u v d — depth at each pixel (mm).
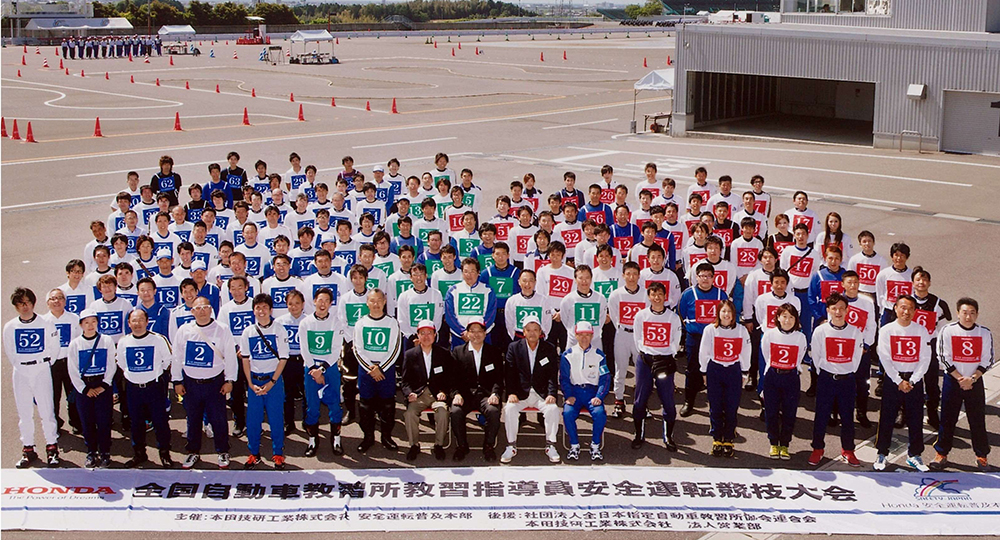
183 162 30422
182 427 11016
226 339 9781
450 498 9117
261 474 9609
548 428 10023
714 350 9914
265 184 18172
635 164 30828
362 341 10141
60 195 25281
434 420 10789
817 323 11781
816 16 41062
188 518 8773
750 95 43312
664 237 13750
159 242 13953
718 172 29219
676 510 8906
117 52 84375
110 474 9586
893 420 9594
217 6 135000
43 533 8516
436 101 50406
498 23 157500
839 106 43156
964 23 35781
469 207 17078
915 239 20203
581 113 45719
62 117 42031
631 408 11734
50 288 16672
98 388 9688
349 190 17812
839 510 8883
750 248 12844
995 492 9164
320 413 11609
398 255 12672
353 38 120500
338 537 8484
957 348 9516
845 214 22812
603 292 11883
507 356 10312
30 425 9867
